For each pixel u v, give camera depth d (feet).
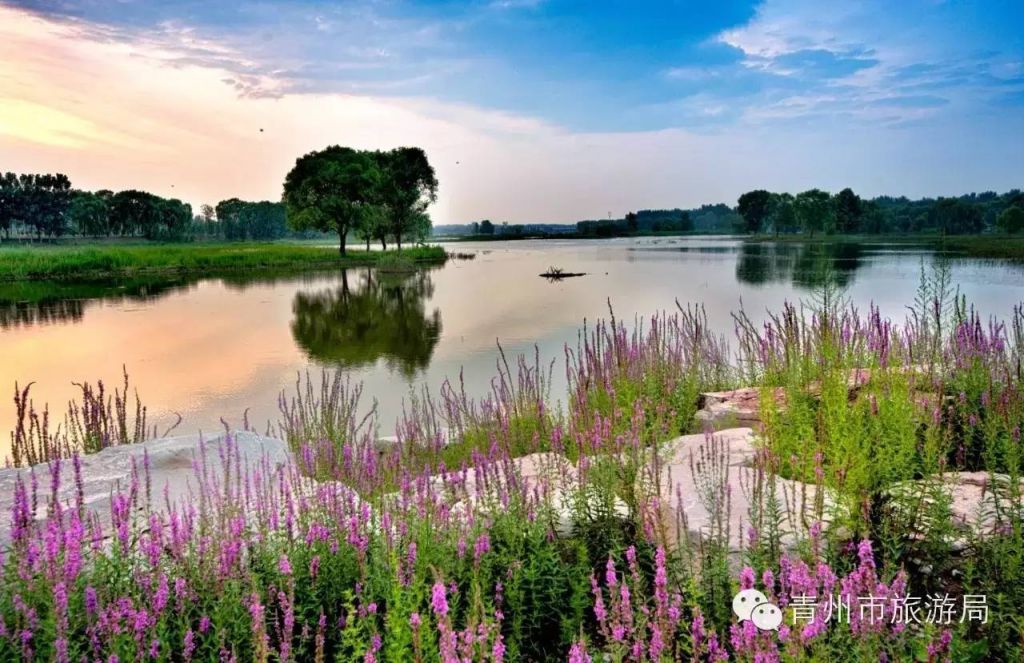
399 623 13.04
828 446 19.95
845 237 529.86
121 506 16.92
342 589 16.33
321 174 301.63
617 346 33.19
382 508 17.66
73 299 153.07
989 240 337.52
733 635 12.44
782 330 30.99
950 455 22.91
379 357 79.87
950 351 28.04
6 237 612.29
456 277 217.77
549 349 81.10
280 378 68.69
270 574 16.48
